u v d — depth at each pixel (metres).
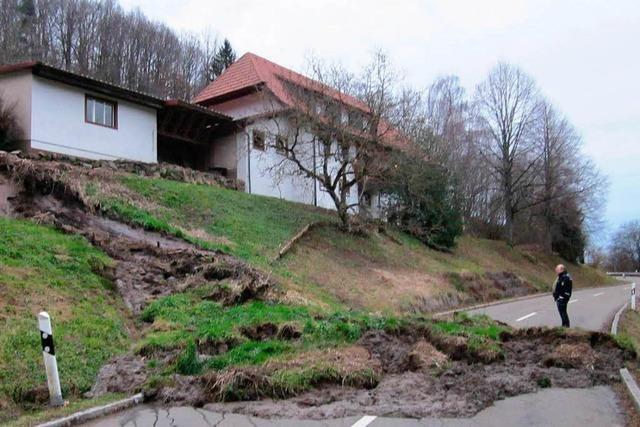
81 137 21.78
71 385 7.46
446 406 7.05
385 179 28.98
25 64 19.89
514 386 8.06
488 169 51.94
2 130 19.84
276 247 20.33
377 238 29.28
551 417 6.79
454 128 50.19
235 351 8.81
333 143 27.88
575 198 54.06
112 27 57.53
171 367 8.09
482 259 38.97
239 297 12.75
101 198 16.77
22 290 9.73
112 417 6.68
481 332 11.02
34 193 15.72
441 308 22.52
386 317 11.65
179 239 16.59
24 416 6.44
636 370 9.23
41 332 6.98
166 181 21.95
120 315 10.60
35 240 12.41
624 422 6.64
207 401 7.19
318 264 20.91
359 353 9.05
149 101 24.62
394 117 27.62
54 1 54.44
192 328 10.27
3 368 7.24
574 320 18.58
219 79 35.28
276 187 30.47
